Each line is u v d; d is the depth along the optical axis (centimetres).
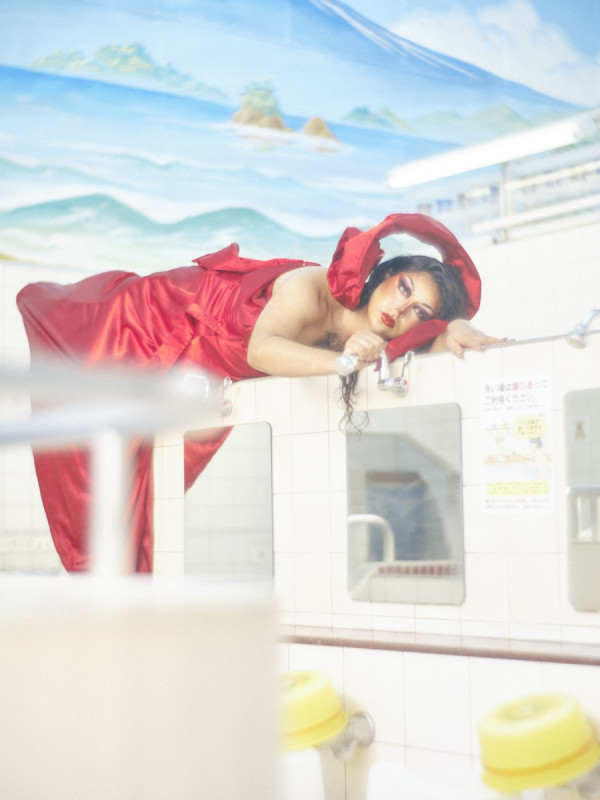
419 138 935
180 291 505
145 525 367
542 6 959
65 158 803
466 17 948
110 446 57
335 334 481
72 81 809
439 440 275
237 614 49
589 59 954
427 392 278
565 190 750
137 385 54
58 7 807
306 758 250
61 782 43
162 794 46
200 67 862
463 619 267
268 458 318
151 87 838
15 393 50
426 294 501
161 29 845
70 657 44
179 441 352
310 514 305
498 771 214
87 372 52
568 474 249
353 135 916
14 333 582
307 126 900
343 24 917
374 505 288
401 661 253
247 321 475
